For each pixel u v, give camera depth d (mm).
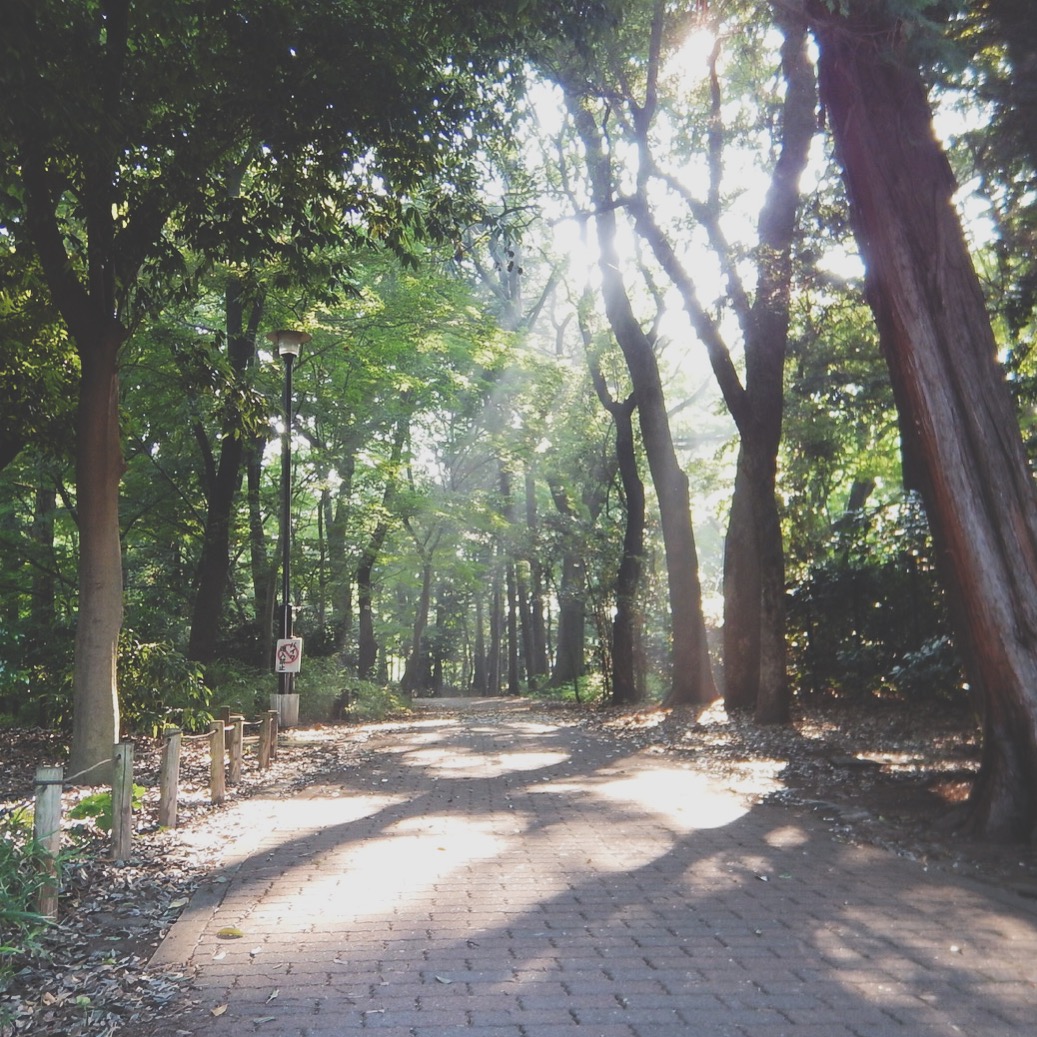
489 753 16141
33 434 16375
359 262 22531
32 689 16469
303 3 10750
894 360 8961
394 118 11695
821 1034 4301
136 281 12727
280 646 19469
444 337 24750
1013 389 14094
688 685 24062
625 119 18375
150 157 12094
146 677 15680
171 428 20969
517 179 18312
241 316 21609
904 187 8852
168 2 10477
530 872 7391
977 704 8812
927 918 6133
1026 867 7461
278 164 12531
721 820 9625
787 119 15484
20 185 11336
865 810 9758
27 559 21547
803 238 14562
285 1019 4527
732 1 14695
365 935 5824
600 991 4855
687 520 24500
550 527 30734
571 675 40438
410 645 58594
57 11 9836
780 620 17438
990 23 9445
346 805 10672
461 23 11039
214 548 22500
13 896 5547
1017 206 11898
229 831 9211
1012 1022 4418
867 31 8750
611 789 11781
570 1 10812
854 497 27391
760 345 17609
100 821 8320
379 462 27703
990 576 8469
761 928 5922
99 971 5270
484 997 4785
